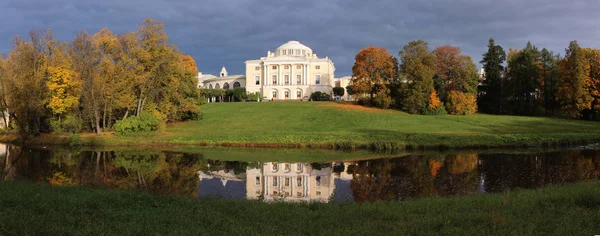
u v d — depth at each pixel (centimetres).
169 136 5069
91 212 1227
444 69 8031
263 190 2258
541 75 8125
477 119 6731
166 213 1248
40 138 5009
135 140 4753
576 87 6831
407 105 7606
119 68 5147
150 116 5162
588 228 1010
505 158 3494
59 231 997
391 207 1395
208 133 5306
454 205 1373
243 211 1323
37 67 4825
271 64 12294
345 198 2028
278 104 8825
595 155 3631
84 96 5153
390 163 3284
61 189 1628
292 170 2989
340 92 12044
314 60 12344
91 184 2380
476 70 8281
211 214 1249
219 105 8862
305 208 1416
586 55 6962
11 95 4603
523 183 2386
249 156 3769
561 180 2472
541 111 8269
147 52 5294
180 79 6084
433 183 2411
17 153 3975
